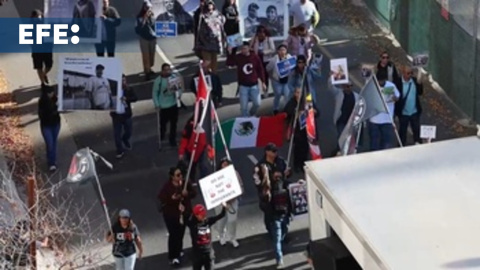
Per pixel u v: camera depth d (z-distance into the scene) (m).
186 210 22.16
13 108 29.36
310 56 27.94
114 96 26.00
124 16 33.94
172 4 29.89
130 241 21.30
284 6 29.50
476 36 28.05
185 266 22.78
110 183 25.95
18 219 19.56
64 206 24.72
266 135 24.77
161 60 31.77
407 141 27.44
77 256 20.94
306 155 25.66
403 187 15.86
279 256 22.50
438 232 14.64
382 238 14.58
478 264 13.91
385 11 33.25
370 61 31.67
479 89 28.16
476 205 15.22
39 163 26.80
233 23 29.94
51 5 30.05
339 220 15.49
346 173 16.39
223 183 21.73
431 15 30.23
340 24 33.81
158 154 27.14
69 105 25.95
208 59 30.12
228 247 23.33
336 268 15.86
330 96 29.50
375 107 22.33
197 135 23.62
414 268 13.88
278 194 22.14
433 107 29.44
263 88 28.38
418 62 27.45
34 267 19.17
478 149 16.89
